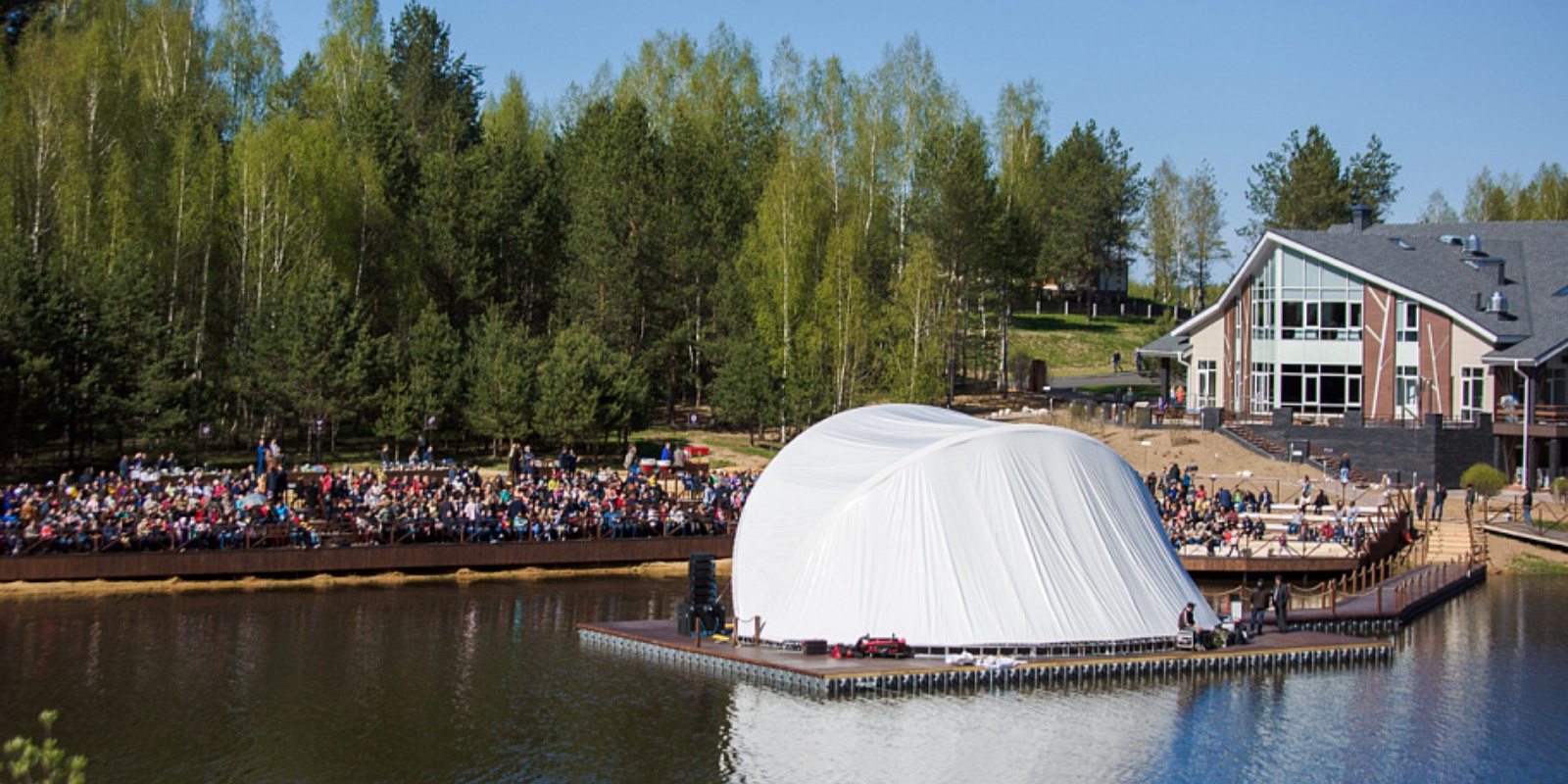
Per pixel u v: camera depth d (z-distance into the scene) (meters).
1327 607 47.31
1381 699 36.00
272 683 35.94
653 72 110.00
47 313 59.44
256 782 28.33
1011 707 34.62
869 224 90.31
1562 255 78.44
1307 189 118.19
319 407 66.50
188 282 73.62
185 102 82.88
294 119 80.06
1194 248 137.75
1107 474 42.22
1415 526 60.56
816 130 93.06
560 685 36.19
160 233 72.50
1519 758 30.94
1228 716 34.09
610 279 79.94
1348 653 40.44
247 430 74.56
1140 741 31.92
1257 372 80.62
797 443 44.91
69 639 40.12
